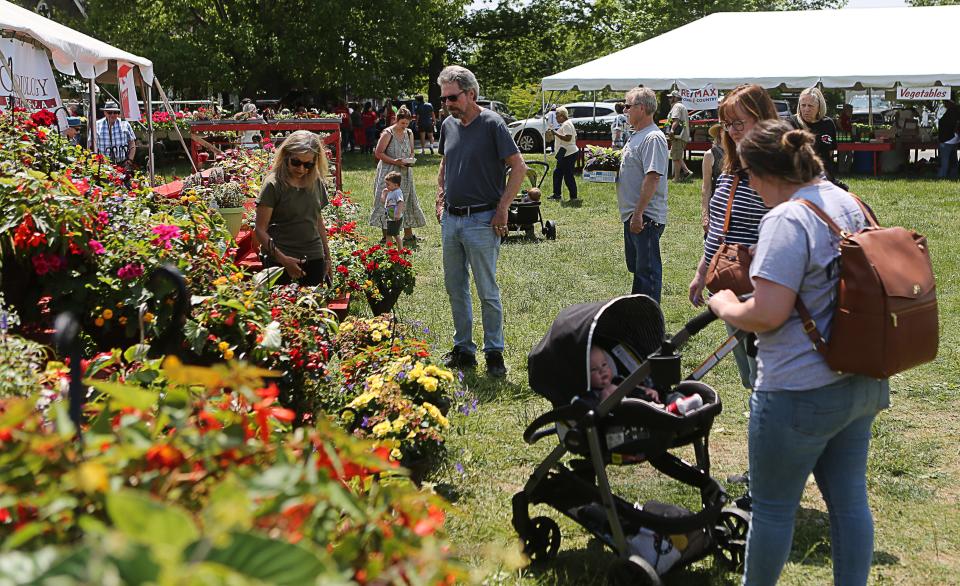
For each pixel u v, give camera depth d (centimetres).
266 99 3500
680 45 2236
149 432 174
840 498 310
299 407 461
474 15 4081
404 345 542
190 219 539
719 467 501
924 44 2100
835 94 3550
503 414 579
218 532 123
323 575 125
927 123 2697
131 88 1271
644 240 707
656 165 688
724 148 443
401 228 1129
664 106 3092
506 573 368
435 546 168
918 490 466
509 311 857
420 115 3073
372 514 170
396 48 3350
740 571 382
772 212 291
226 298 450
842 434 309
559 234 1341
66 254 469
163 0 3186
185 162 2483
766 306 283
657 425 342
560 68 4447
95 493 154
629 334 383
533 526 393
